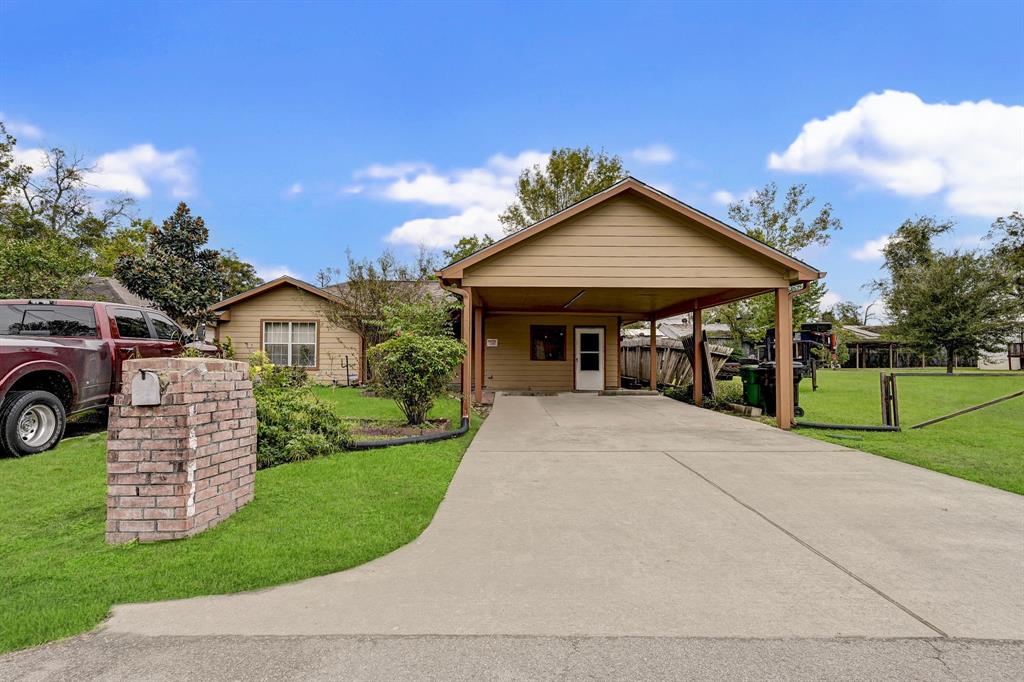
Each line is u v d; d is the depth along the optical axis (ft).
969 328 76.64
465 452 21.93
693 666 7.20
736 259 30.35
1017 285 102.99
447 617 8.55
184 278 62.85
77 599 9.04
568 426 29.50
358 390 48.47
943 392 49.78
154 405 11.54
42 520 12.84
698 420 32.04
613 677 6.94
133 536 11.57
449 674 7.00
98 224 103.65
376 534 12.16
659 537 12.23
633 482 17.15
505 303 46.29
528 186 97.50
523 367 54.49
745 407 35.40
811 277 29.43
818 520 13.42
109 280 64.59
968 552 11.33
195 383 11.85
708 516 13.73
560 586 9.70
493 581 9.91
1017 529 12.77
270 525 12.59
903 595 9.35
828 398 44.52
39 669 7.11
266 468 17.76
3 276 37.37
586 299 42.57
